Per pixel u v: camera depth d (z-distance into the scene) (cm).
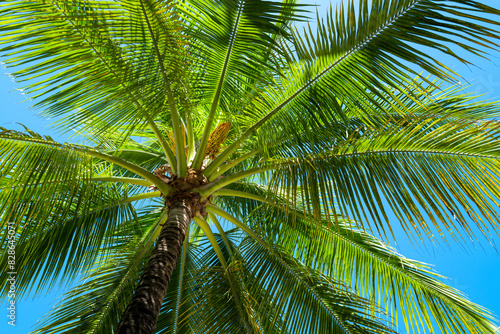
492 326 476
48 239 456
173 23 362
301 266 527
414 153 392
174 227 389
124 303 491
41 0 347
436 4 321
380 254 553
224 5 362
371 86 379
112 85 394
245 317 499
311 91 404
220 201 665
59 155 388
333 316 495
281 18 367
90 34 362
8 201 383
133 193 672
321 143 424
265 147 430
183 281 581
